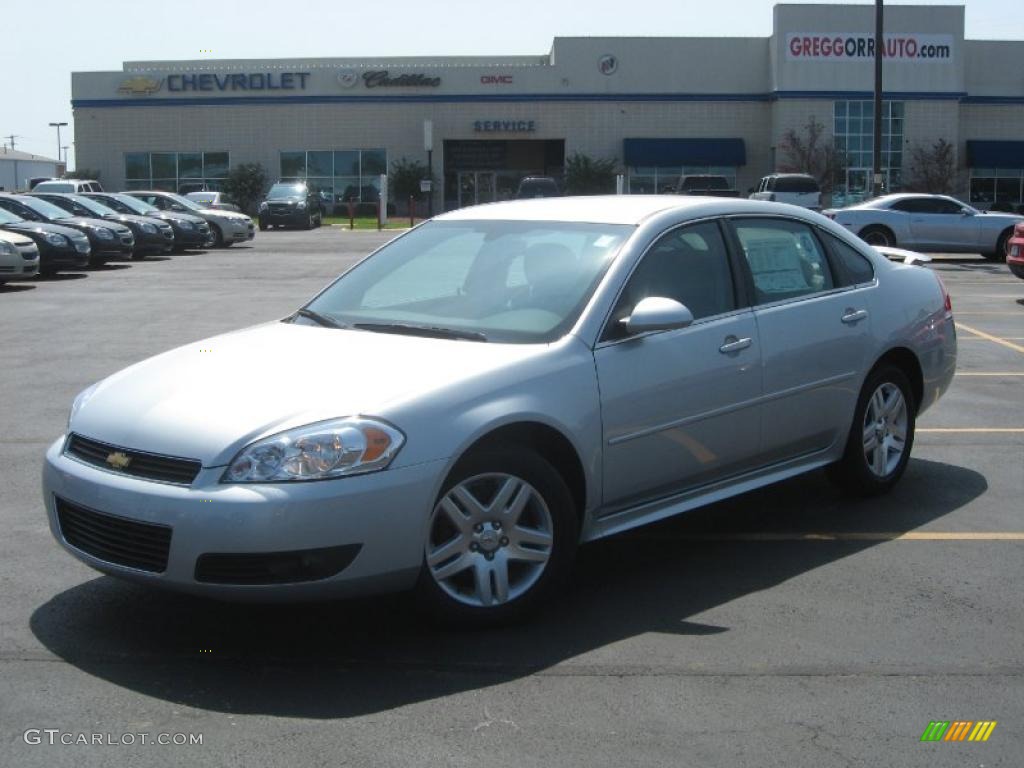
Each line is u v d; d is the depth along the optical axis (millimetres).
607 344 5098
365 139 56531
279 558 4164
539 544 4797
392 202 56344
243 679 4285
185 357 5125
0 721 3939
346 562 4246
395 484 4301
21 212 24172
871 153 53219
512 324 5172
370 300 5695
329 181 56938
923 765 3676
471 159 57250
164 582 4281
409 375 4625
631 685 4242
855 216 24844
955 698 4160
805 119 53031
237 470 4215
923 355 6883
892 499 6758
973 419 8906
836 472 6656
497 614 4711
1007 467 7480
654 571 5531
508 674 4336
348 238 38156
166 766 3635
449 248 5891
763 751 3754
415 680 4277
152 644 4605
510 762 3668
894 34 52812
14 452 7832
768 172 54750
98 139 57344
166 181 57438
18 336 13453
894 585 5324
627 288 5277
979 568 5559
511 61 63500
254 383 4652
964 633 4758
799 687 4238
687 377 5359
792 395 5953
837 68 52812
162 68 61594
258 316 15227
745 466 5832
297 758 3686
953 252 25641
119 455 4445
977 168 54781
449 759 3684
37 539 5945
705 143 54406
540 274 5426
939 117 53312
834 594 5203
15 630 4746
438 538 4590
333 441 4238
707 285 5664
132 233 26828
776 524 6289
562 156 57531
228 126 56844
